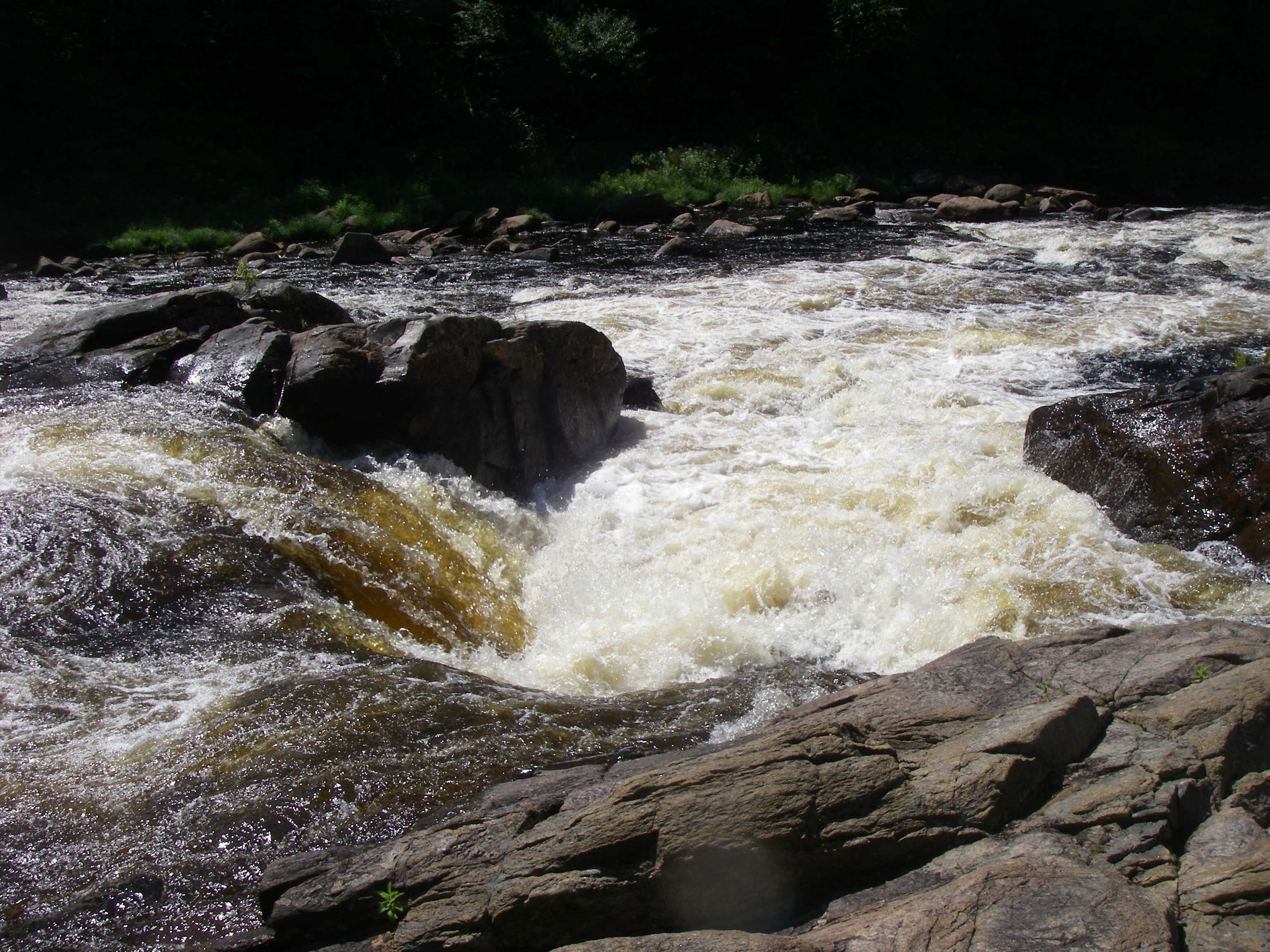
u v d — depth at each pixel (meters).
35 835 3.81
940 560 6.81
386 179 25.66
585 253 18.69
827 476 8.22
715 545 7.12
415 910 3.19
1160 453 7.18
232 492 6.48
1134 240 19.14
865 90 35.81
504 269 16.98
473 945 3.04
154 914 3.48
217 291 9.15
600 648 5.85
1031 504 7.43
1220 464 6.86
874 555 6.88
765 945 2.73
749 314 13.27
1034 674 4.18
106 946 3.36
